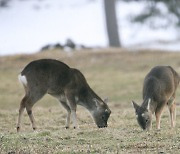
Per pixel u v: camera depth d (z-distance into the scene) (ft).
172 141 124.57
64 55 326.03
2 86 262.88
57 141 127.54
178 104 195.83
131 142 124.26
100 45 413.39
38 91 152.15
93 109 155.74
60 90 155.12
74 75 156.35
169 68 156.04
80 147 121.80
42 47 379.76
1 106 225.97
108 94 246.88
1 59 319.68
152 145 121.29
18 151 119.65
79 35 443.32
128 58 317.63
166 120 159.74
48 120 165.89
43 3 514.68
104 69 297.12
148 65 300.20
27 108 150.51
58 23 469.16
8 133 142.92
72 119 156.46
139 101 225.15
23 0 518.78
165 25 435.94
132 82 265.13
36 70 152.05
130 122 158.71
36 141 127.54
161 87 149.89
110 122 160.15
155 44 404.98
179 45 396.78
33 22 471.62
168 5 418.10
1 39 432.66
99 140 127.54
